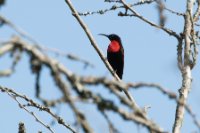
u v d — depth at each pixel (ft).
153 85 16.80
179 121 40.04
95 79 15.48
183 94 42.34
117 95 15.71
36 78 15.03
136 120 15.61
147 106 35.32
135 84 16.39
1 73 14.35
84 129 14.88
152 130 15.66
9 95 37.35
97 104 15.26
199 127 18.10
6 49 14.52
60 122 38.14
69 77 15.28
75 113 14.93
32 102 38.27
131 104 15.81
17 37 14.84
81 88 15.23
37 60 14.92
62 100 14.93
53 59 15.21
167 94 17.22
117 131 15.46
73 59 15.52
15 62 14.60
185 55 44.55
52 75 15.03
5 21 15.48
